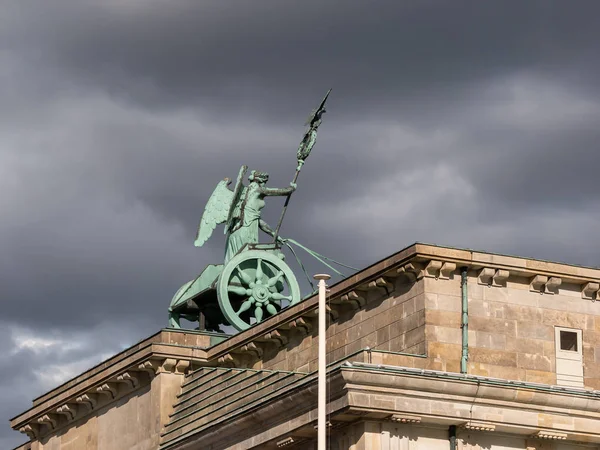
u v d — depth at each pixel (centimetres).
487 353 10006
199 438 10862
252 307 12012
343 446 9675
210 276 12188
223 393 11262
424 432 9656
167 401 11731
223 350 11562
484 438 9775
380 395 9500
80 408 12700
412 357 9856
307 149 12262
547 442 9900
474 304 10056
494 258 10081
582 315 10275
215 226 12550
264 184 12325
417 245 9969
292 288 11944
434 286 10025
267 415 10175
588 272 10269
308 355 10900
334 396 9556
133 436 12012
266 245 12031
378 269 10219
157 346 11719
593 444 10031
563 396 9850
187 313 12425
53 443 12988
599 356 10250
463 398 9656
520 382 9819
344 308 10619
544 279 10169
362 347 10400
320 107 12169
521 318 10131
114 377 12138
